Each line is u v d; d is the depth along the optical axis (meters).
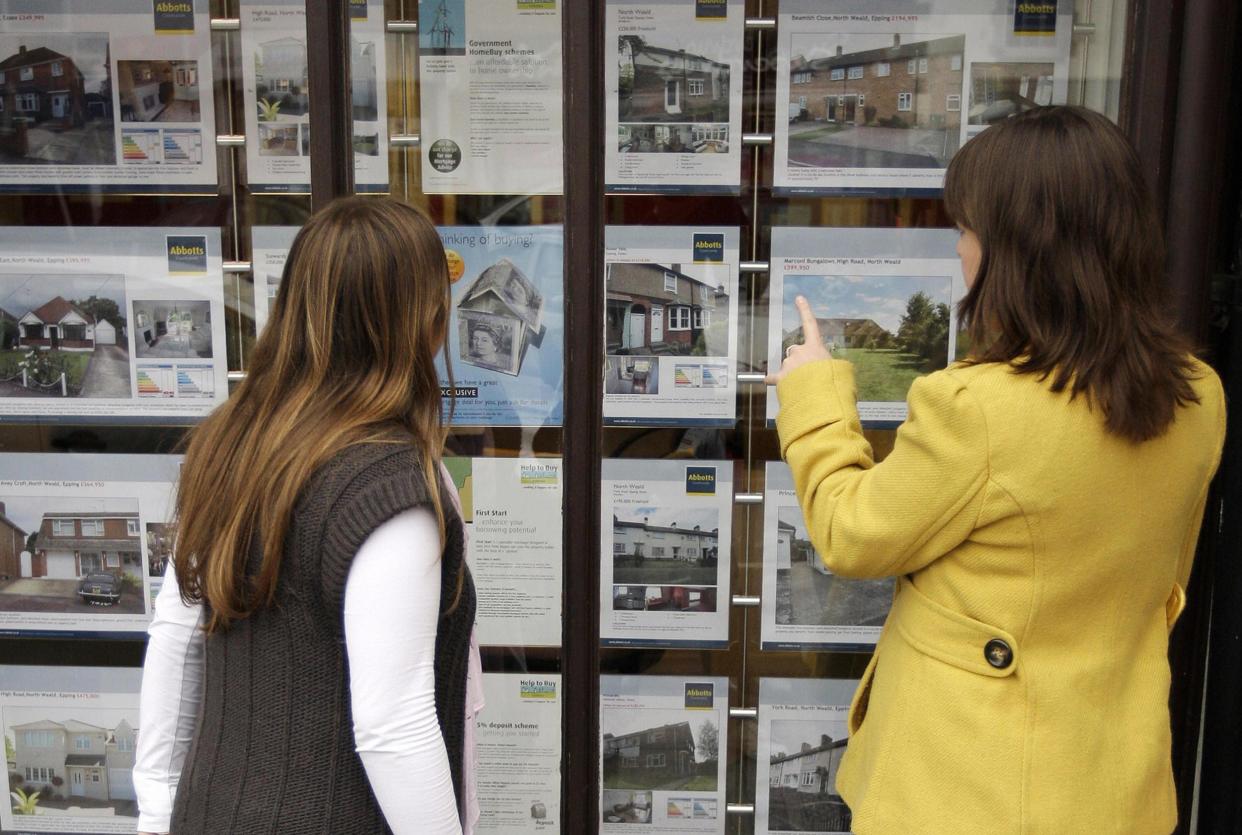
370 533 1.31
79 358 2.50
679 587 2.52
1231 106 2.21
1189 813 2.42
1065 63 2.31
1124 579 1.49
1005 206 1.45
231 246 2.45
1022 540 1.44
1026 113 1.51
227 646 1.41
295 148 2.39
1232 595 2.31
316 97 2.31
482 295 2.44
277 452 1.35
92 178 2.42
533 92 2.36
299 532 1.33
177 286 2.46
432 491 1.36
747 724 2.56
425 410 1.45
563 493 2.46
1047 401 1.42
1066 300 1.41
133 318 2.48
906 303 2.42
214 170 2.42
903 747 1.57
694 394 2.45
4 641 2.60
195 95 2.39
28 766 2.64
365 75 2.37
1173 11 2.14
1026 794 1.46
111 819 2.64
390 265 1.40
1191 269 2.21
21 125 2.41
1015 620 1.47
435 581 1.36
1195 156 2.18
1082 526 1.42
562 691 2.52
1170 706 2.39
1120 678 1.53
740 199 2.39
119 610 2.59
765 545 2.49
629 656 2.54
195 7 2.36
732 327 2.43
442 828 1.33
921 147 2.36
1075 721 1.48
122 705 2.62
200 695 1.52
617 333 2.43
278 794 1.35
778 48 2.33
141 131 2.40
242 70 2.37
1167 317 1.52
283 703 1.36
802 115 2.35
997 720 1.49
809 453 1.64
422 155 2.39
